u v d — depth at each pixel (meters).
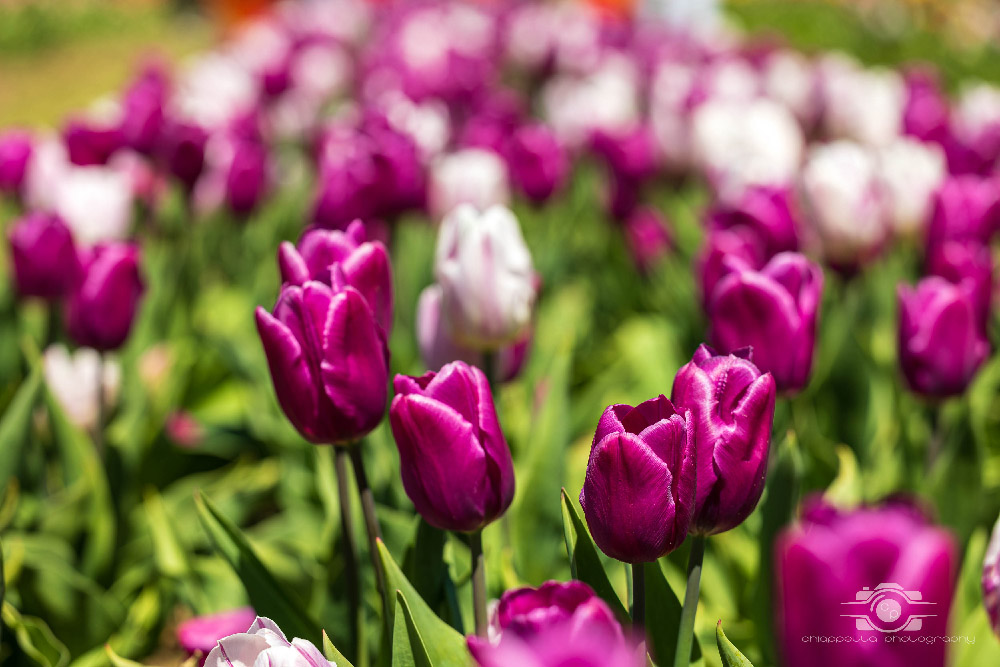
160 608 2.82
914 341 2.27
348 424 1.58
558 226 4.82
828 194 3.03
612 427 1.26
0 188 4.37
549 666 1.04
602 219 5.06
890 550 0.90
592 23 9.45
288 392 1.55
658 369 3.42
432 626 1.53
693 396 1.33
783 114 5.45
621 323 4.34
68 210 3.97
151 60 5.92
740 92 5.91
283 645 1.32
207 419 3.82
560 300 4.20
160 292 4.01
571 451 3.03
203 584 2.61
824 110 5.51
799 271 1.90
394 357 3.46
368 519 1.71
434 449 1.38
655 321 3.96
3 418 3.08
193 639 1.84
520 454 2.75
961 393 2.29
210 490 3.33
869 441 3.06
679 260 4.26
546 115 7.35
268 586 1.98
